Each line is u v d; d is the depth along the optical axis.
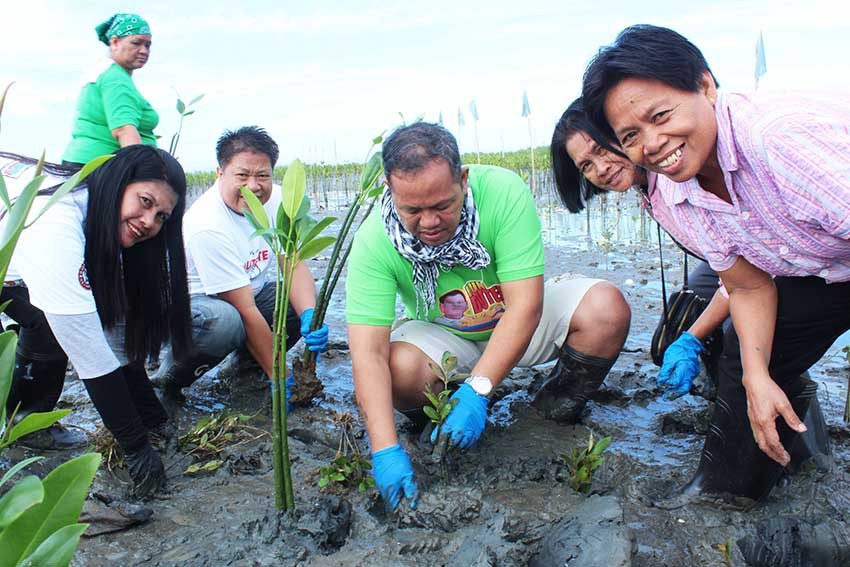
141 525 2.95
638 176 3.02
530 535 2.70
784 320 2.59
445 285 3.33
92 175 3.00
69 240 2.90
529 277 3.12
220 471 3.39
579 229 10.33
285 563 2.66
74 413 4.19
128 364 3.59
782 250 2.33
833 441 3.49
